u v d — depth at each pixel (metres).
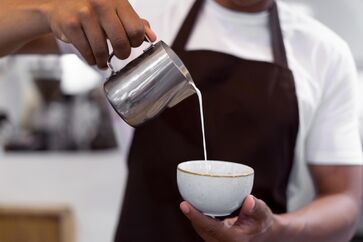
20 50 1.27
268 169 1.25
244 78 1.26
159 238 1.31
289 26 1.32
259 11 1.31
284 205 1.30
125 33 0.86
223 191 0.82
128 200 1.33
